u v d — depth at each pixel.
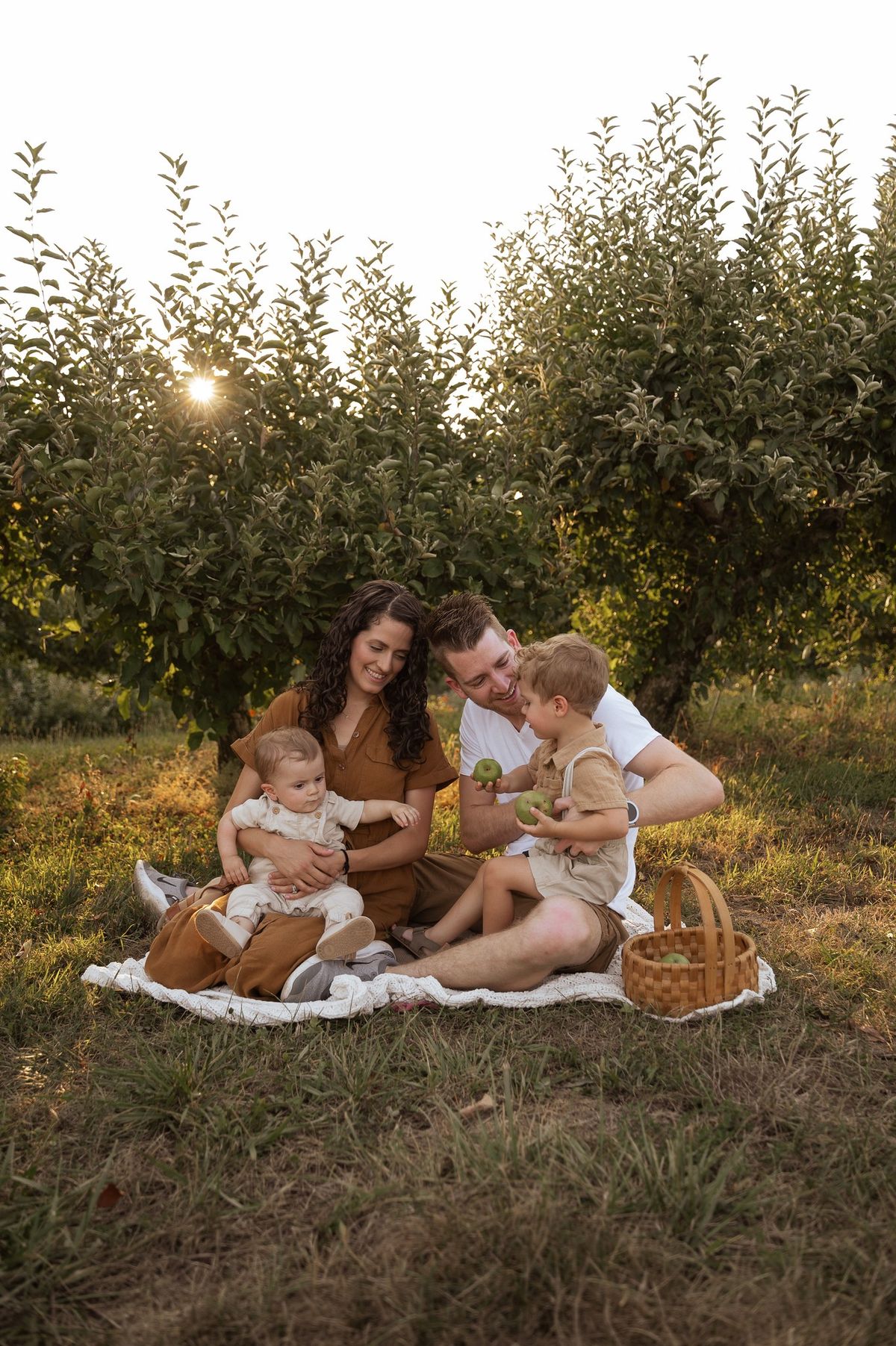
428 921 4.35
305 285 5.65
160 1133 2.81
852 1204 2.43
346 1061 3.11
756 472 6.11
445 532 5.66
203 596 5.32
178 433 5.31
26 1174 2.58
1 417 4.96
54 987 3.71
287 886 3.73
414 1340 1.99
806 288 6.63
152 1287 2.21
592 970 3.74
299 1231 2.37
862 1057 3.18
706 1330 2.00
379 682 3.88
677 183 6.50
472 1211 2.32
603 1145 2.63
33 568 5.91
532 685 3.61
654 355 6.43
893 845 5.82
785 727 9.03
